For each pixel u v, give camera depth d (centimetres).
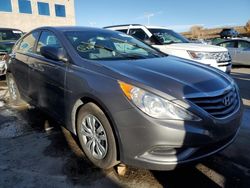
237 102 301
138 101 245
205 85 273
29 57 423
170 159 247
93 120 292
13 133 391
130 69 289
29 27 3247
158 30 845
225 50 728
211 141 253
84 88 289
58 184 272
